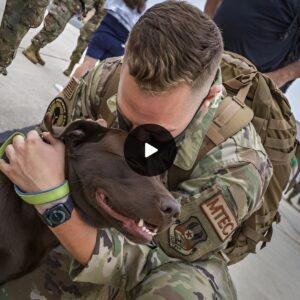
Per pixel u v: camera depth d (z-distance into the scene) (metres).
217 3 3.78
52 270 2.13
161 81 1.50
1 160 1.76
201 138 1.90
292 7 3.09
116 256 1.83
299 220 6.44
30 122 4.05
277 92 2.27
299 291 4.23
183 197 1.87
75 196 1.70
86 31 6.05
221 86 1.98
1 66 3.88
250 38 3.21
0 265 1.79
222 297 1.98
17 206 1.77
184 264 1.97
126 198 1.60
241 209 1.86
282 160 2.24
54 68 6.25
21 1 3.57
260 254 4.52
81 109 2.16
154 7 1.63
